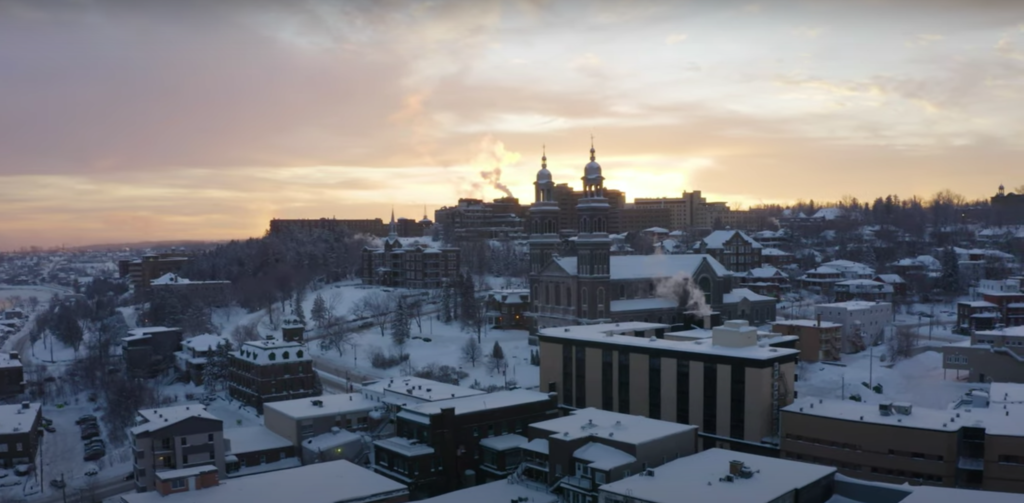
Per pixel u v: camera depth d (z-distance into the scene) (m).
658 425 102.62
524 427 121.88
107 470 141.25
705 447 123.06
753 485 80.50
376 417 127.69
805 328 188.00
